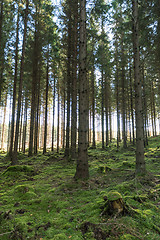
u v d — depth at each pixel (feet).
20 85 36.06
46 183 19.58
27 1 36.63
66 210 11.66
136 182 16.35
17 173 24.95
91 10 24.71
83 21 21.45
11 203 13.57
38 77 56.65
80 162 19.42
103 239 8.03
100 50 34.86
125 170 23.66
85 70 21.02
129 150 51.80
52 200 13.76
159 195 12.97
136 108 21.01
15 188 17.15
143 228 8.69
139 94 21.02
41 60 51.70
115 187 15.74
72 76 39.81
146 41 28.14
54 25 38.60
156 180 16.97
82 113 20.16
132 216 9.78
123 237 7.93
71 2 34.71
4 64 43.96
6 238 8.59
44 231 9.12
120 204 10.25
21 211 11.83
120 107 74.79
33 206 12.75
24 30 37.40
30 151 51.44
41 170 28.55
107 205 10.75
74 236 8.39
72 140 37.93
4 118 95.14
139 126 20.38
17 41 46.14
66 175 22.89
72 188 16.47
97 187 16.57
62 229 9.27
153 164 26.86
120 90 65.92
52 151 69.97
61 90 69.56
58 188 16.67
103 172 23.15
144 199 12.34
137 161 19.84
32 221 10.29
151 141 67.51
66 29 40.40
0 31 39.70
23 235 8.75
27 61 47.80
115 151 52.80
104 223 9.18
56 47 40.11
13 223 10.00
